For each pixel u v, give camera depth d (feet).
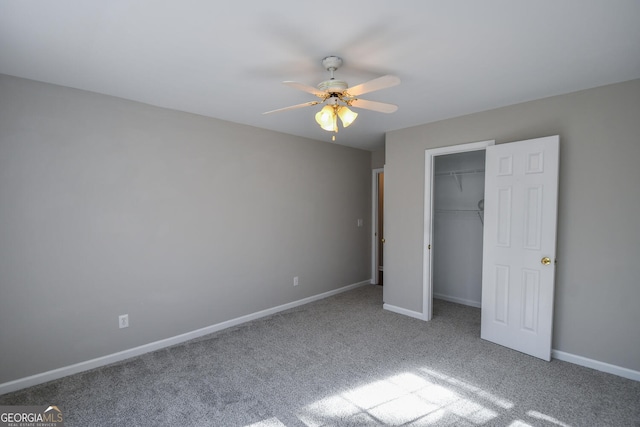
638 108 8.01
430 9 5.13
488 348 9.96
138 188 9.55
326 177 15.44
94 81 8.02
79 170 8.53
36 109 7.91
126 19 5.38
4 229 7.54
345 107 6.96
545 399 7.36
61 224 8.28
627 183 8.18
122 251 9.29
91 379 8.24
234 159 11.85
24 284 7.80
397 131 12.94
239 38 6.03
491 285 10.32
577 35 5.93
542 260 9.10
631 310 8.18
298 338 10.77
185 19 5.40
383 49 6.48
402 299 13.08
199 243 10.94
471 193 14.23
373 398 7.45
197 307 10.94
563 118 9.07
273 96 9.18
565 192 9.07
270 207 13.08
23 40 6.05
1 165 7.48
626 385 7.88
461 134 11.12
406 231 12.82
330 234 15.74
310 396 7.53
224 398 7.45
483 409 7.04
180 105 9.93
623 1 4.89
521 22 5.51
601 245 8.56
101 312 8.95
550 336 9.05
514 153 9.66
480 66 7.28
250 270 12.46
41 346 8.06
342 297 15.55
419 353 9.65
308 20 5.44
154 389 7.80
